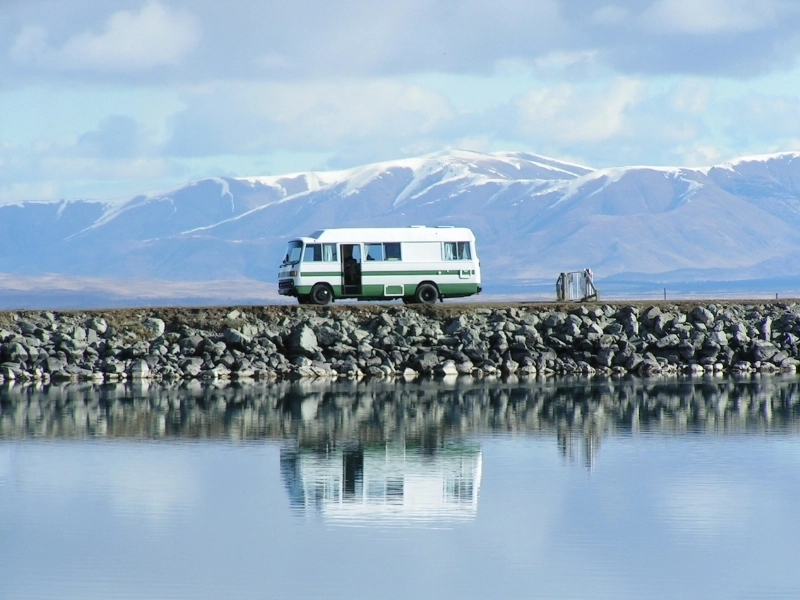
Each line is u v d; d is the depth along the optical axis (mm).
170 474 81812
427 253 157125
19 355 146125
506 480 79938
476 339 153500
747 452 91125
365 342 152000
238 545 63500
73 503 72750
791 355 161500
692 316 162625
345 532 66250
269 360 149125
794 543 64125
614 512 70562
